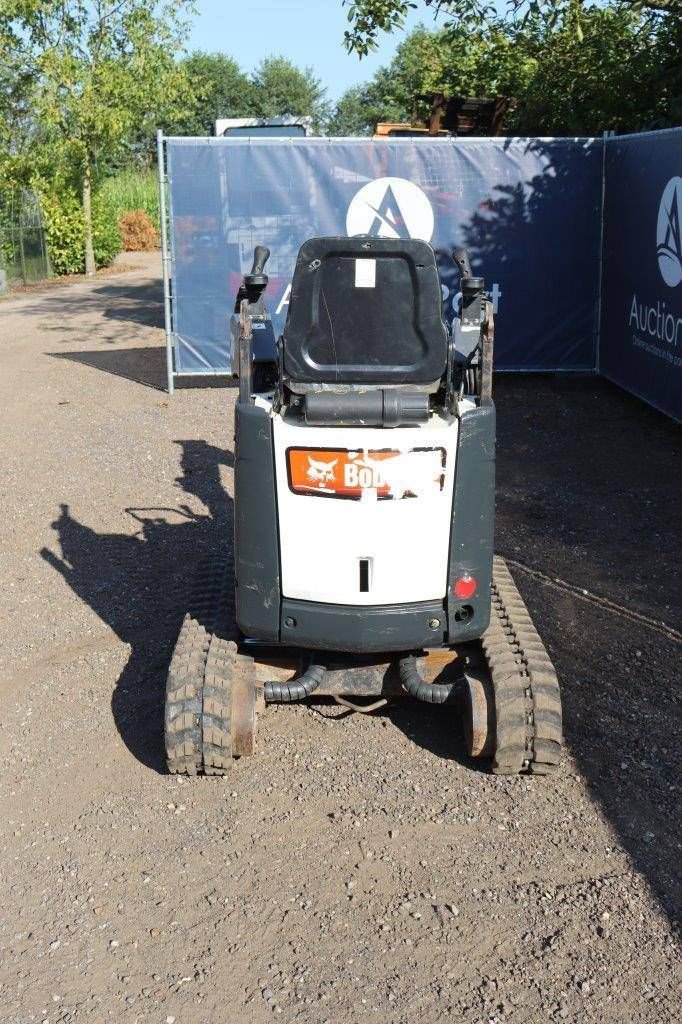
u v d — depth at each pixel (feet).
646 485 29.48
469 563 14.38
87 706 17.81
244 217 40.81
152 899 12.99
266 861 13.66
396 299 13.55
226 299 41.47
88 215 94.53
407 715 17.22
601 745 16.22
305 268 13.37
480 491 14.15
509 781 15.33
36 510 28.35
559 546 24.94
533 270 42.11
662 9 42.65
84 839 14.23
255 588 14.55
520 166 41.06
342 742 16.47
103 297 78.18
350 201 41.04
